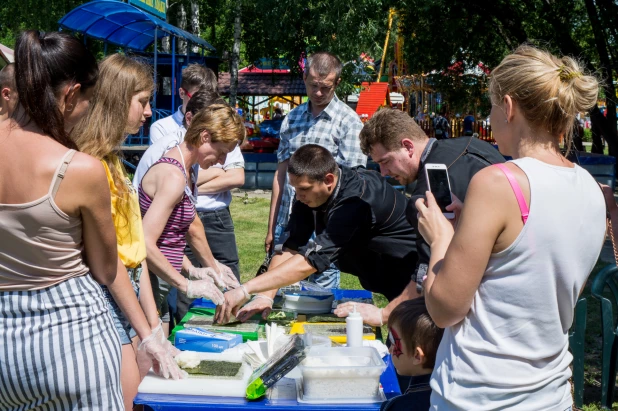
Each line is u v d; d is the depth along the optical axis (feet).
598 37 47.03
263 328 9.75
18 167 5.77
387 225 10.07
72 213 5.93
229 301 9.75
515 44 51.01
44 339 5.97
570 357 5.87
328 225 9.91
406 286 10.11
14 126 5.91
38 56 5.82
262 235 31.94
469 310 5.67
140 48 48.60
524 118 5.67
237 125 10.68
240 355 8.40
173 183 10.28
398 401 6.88
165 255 10.87
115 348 6.51
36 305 5.96
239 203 42.91
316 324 9.82
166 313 12.13
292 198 15.02
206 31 80.94
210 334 9.05
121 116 8.04
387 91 64.49
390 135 9.30
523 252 5.41
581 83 5.60
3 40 74.84
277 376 7.12
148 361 9.54
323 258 9.77
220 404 7.06
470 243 5.43
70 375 6.06
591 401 12.85
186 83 14.74
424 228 6.35
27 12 65.41
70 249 6.08
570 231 5.48
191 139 10.57
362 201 9.89
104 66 8.02
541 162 5.56
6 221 5.76
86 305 6.22
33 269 5.93
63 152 5.86
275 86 76.79
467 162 9.20
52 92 5.89
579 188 5.61
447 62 51.70
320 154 9.77
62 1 64.44
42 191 5.75
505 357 5.53
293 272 9.77
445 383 5.74
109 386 6.37
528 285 5.45
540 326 5.54
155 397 7.21
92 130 7.85
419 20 50.47
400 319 7.05
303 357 7.16
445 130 68.23
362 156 14.75
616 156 50.96
